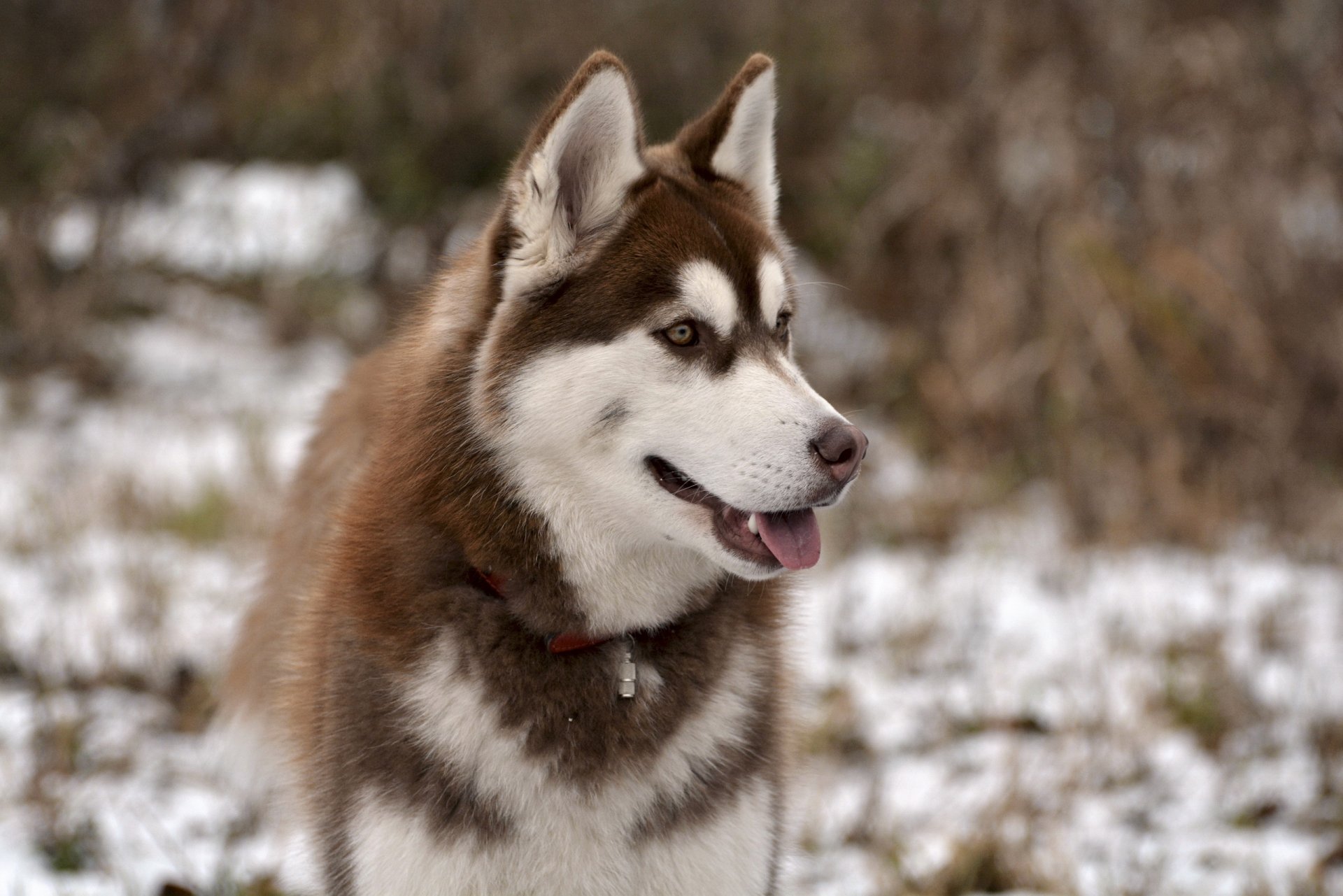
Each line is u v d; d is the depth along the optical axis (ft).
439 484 18.85
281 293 62.85
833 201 59.67
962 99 53.78
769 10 63.77
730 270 19.26
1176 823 27.27
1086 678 32.78
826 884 24.63
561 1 64.39
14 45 65.10
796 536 18.79
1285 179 48.52
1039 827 26.27
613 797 18.20
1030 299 50.14
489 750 18.10
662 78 63.05
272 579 25.07
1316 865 24.75
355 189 65.98
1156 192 49.32
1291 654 34.40
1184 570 40.42
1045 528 43.98
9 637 32.37
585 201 19.25
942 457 48.60
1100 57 51.85
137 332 61.52
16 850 24.82
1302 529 42.47
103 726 29.25
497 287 19.08
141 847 25.11
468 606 18.49
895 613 36.35
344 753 18.66
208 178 69.67
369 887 17.99
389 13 64.03
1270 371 46.42
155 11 66.64
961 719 31.04
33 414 51.37
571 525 18.76
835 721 29.91
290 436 49.06
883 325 55.67
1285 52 50.19
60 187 60.54
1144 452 46.03
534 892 18.21
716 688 19.04
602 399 18.60
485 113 62.80
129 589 34.78
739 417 18.43
